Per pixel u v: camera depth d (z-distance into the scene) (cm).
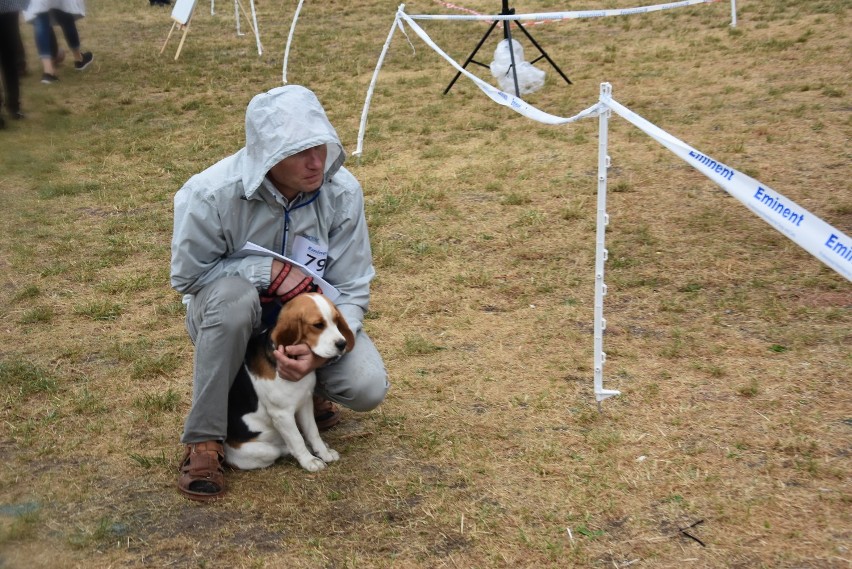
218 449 335
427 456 354
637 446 355
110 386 423
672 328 461
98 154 830
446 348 451
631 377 412
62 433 379
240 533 310
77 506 326
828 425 362
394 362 437
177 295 531
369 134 873
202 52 1323
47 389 417
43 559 292
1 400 407
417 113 941
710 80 984
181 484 331
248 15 1666
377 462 351
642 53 1146
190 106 1014
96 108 955
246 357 333
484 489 331
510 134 848
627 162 743
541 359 435
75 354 456
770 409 377
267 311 331
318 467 345
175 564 294
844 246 281
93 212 684
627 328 464
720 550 292
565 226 616
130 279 549
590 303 497
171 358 447
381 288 529
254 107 304
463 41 1312
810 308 472
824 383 395
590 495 324
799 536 296
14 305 521
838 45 1090
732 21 1253
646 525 306
